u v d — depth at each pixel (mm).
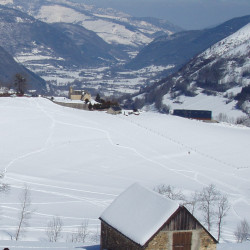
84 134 164375
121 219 47750
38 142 152625
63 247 53469
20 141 151625
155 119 191000
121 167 136875
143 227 45250
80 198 99562
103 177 126188
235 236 77562
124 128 175125
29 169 126125
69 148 149375
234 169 145250
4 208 83750
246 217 93500
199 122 199750
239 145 170250
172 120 191250
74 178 122500
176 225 45312
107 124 178375
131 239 44938
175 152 156000
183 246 45812
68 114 189250
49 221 77062
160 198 47094
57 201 94562
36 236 67438
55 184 113312
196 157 153250
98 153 147125
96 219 81500
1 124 165375
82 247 53875
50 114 185375
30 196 96438
